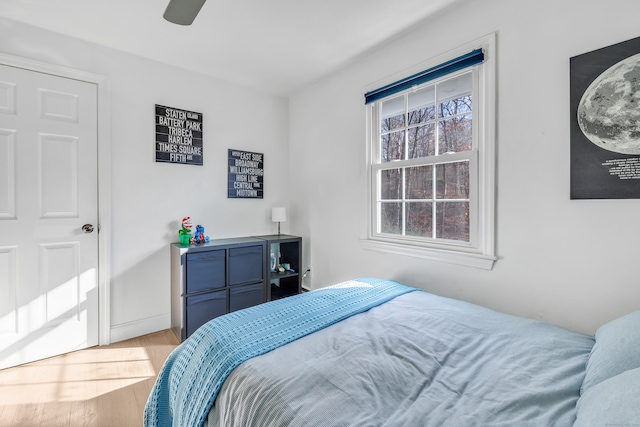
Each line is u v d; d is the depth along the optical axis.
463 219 2.01
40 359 2.12
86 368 2.04
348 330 1.29
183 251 2.39
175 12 1.46
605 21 1.40
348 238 2.78
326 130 2.99
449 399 0.85
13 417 1.58
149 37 2.23
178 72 2.71
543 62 1.59
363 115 2.61
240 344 1.14
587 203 1.47
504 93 1.75
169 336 2.53
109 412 1.62
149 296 2.58
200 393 1.04
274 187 3.40
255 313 1.44
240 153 3.12
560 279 1.57
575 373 0.95
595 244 1.46
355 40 2.30
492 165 1.79
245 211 3.17
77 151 2.23
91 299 2.31
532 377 0.94
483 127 1.86
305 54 2.51
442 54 2.02
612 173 1.39
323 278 3.06
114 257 2.41
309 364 1.02
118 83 2.41
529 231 1.67
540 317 1.64
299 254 3.12
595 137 1.43
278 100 3.41
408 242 2.31
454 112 2.04
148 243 2.57
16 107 2.02
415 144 2.29
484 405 0.82
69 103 2.20
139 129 2.51
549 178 1.59
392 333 1.27
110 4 1.86
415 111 2.28
